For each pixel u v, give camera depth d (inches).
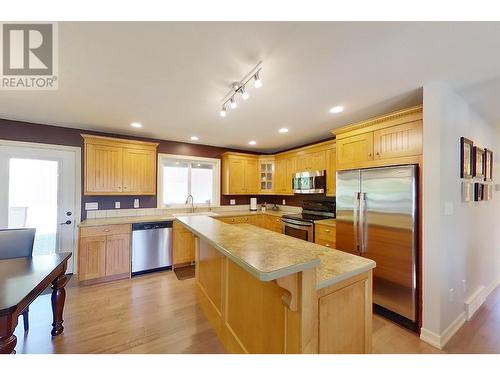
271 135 149.4
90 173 127.4
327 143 140.5
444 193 74.7
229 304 69.8
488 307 96.0
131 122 121.0
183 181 174.6
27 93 84.3
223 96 86.4
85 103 93.8
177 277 129.7
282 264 37.5
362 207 96.0
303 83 75.4
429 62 62.7
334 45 55.2
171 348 70.7
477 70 66.8
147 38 52.9
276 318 48.3
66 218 131.7
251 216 177.2
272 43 54.7
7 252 76.0
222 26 48.8
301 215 159.6
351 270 48.4
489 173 109.9
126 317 88.0
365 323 52.5
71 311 91.9
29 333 77.0
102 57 60.9
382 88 79.1
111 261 123.6
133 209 152.2
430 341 73.7
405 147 84.7
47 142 126.6
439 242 72.8
